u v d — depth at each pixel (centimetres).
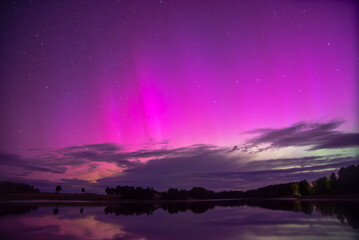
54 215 2069
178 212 2527
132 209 3153
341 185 7069
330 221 1428
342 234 1010
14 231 1178
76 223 1511
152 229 1239
